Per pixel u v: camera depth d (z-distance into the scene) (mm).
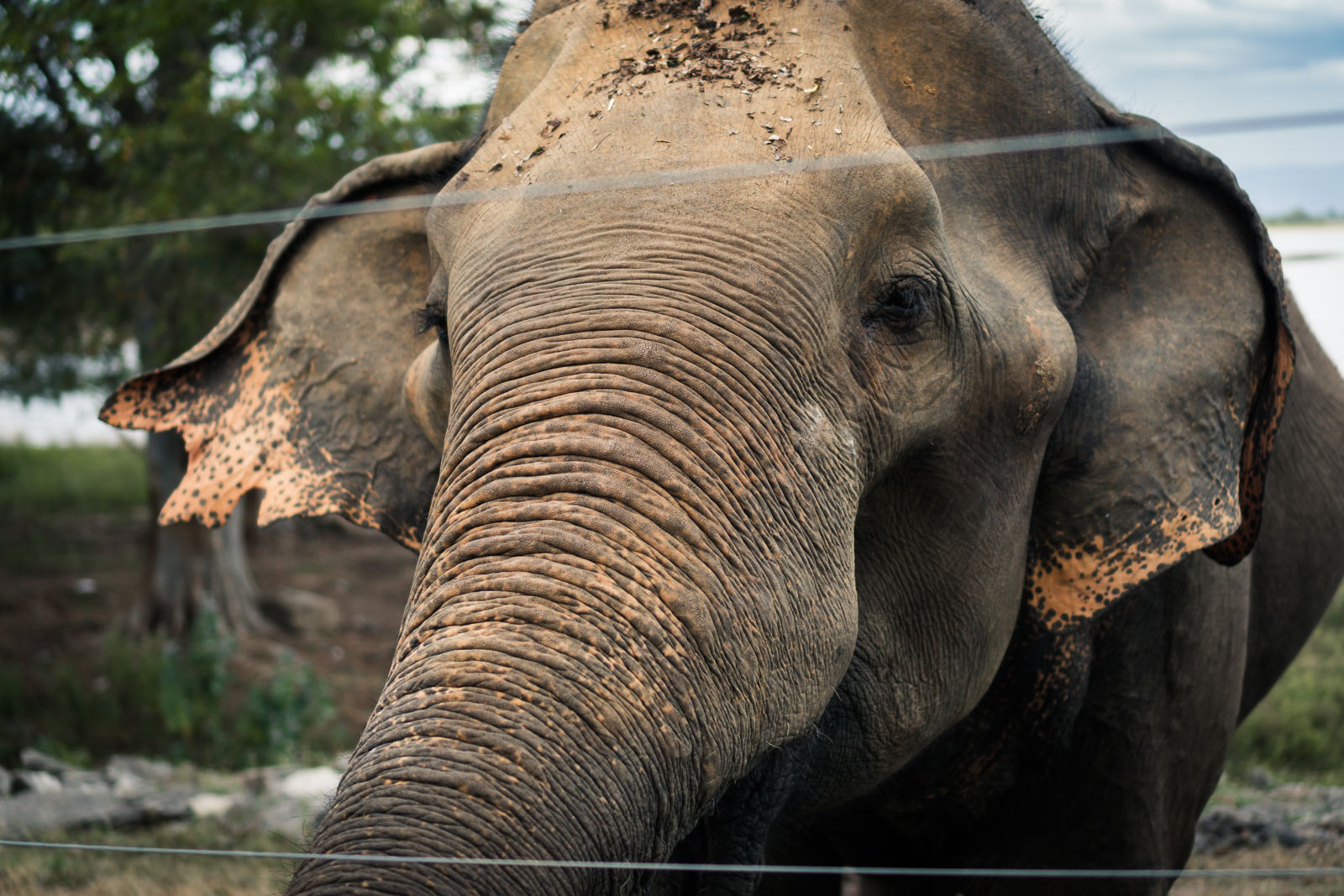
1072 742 2910
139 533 19188
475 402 1755
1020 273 2277
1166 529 2436
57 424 25344
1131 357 2436
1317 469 3932
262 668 12203
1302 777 7227
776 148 1935
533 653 1544
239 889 5273
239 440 2873
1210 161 2504
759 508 1717
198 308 10586
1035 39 2414
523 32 2480
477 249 1935
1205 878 4926
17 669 11531
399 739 1514
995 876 3057
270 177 10289
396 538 2740
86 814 6621
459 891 1411
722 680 1634
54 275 10641
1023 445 2254
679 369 1729
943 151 2209
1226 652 3102
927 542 2199
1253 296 2512
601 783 1515
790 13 2152
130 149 9742
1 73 9047
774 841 3240
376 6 10438
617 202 1872
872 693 2229
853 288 1936
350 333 2818
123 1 9547
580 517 1616
